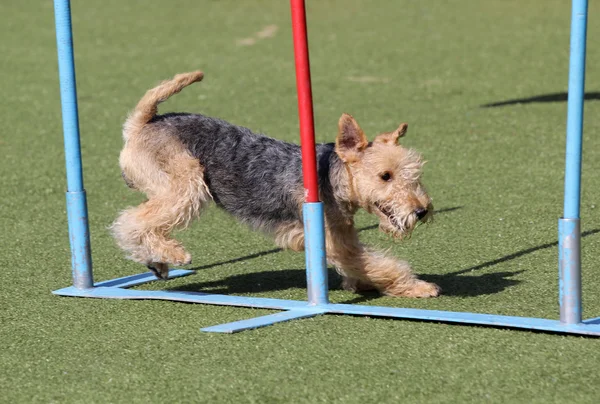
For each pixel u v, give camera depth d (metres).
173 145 7.68
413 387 5.62
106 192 11.91
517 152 13.22
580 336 6.38
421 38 22.97
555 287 7.73
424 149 13.62
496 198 10.98
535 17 24.58
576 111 6.16
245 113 16.45
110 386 5.80
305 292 7.98
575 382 5.62
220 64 21.06
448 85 18.33
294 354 6.23
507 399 5.42
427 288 7.69
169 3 28.45
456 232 9.70
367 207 7.51
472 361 6.00
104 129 15.56
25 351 6.48
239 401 5.50
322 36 23.81
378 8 26.92
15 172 12.86
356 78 19.31
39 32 24.77
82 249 7.90
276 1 28.12
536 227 9.73
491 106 16.38
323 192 7.61
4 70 20.73
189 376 5.91
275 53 22.02
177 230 7.90
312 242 7.21
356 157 7.46
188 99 17.80
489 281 8.03
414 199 7.30
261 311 7.30
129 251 7.87
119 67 21.00
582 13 6.02
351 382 5.73
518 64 19.91
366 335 6.57
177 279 8.51
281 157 7.76
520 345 6.26
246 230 10.09
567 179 6.31
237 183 7.74
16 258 9.09
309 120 6.98
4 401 5.62
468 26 24.05
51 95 18.28
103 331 6.89
